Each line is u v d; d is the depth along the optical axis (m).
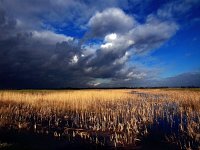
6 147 11.33
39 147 11.86
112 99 33.84
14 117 20.53
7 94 36.81
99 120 18.91
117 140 13.06
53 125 17.44
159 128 15.78
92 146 12.10
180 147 11.72
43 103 29.44
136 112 22.02
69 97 34.59
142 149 11.51
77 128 16.33
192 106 25.75
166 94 54.50
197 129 15.06
